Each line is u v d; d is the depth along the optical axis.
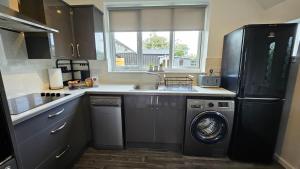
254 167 1.81
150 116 2.06
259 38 1.59
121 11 2.50
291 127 1.70
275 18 1.99
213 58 2.38
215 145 1.94
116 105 1.99
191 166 1.84
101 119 2.05
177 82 2.54
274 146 1.78
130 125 2.12
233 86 1.88
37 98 1.61
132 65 2.73
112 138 2.10
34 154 1.22
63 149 1.60
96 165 1.85
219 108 1.82
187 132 1.95
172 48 2.62
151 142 2.18
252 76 1.67
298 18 1.68
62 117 1.56
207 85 2.25
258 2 2.15
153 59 2.69
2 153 0.81
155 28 2.49
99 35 2.29
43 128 1.30
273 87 1.65
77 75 2.58
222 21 2.26
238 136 1.82
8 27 1.45
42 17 1.63
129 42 2.67
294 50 1.66
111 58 2.72
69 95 1.73
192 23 2.43
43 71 2.04
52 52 1.77
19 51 1.68
